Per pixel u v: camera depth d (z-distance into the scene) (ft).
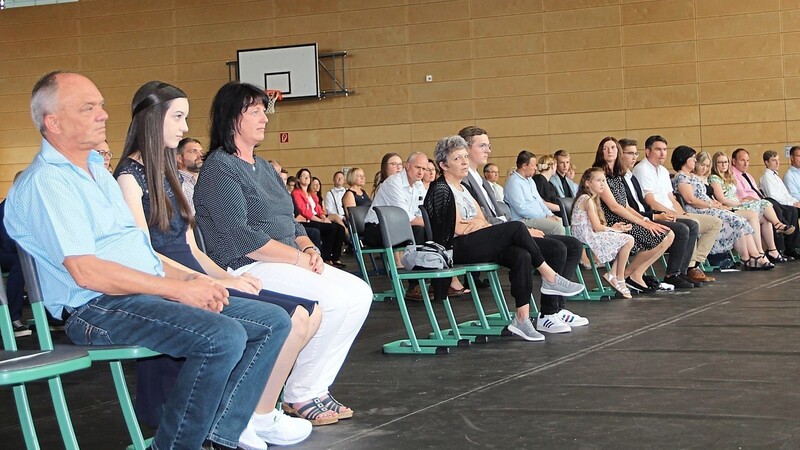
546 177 30.25
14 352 6.11
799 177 32.65
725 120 39.32
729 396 9.57
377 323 17.75
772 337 13.51
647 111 40.19
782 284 21.24
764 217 27.45
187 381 6.85
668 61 39.91
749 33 38.93
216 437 7.46
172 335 6.84
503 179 42.09
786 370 10.93
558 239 15.78
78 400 11.18
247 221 9.38
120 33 46.42
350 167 43.83
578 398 9.81
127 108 46.50
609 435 8.14
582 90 40.91
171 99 8.17
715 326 14.93
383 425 9.02
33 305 6.65
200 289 7.11
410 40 42.93
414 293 21.72
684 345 13.14
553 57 41.24
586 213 20.03
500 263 14.47
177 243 8.33
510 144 41.88
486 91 42.11
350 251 39.75
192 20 45.47
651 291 21.07
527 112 41.63
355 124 43.70
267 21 44.52
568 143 41.14
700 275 22.48
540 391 10.29
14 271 17.92
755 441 7.72
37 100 6.99
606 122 40.65
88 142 7.10
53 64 47.24
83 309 7.11
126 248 7.33
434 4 42.57
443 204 14.38
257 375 7.59
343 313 9.16
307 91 43.42
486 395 10.22
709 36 39.40
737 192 29.60
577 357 12.54
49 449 8.72
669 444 7.73
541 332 15.25
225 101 9.38
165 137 8.19
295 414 9.34
